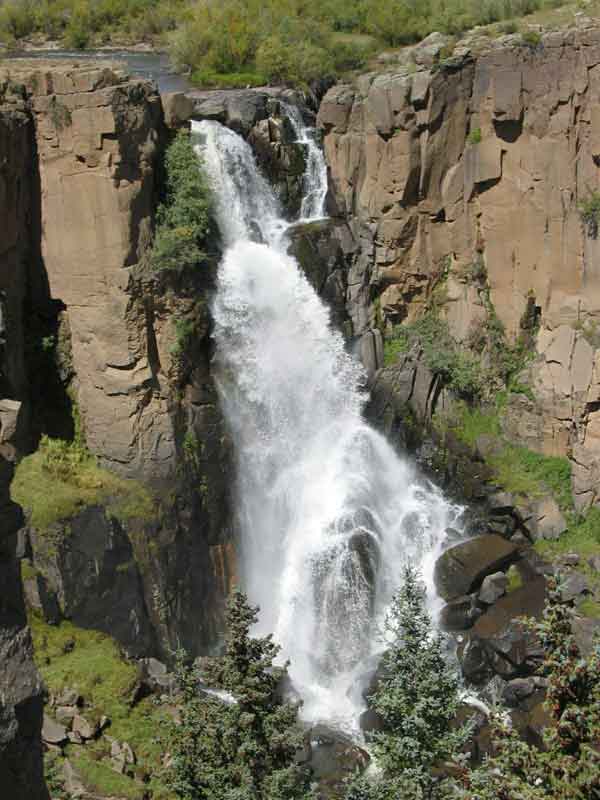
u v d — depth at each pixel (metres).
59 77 27.69
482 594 31.80
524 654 28.70
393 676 17.69
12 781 12.38
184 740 17.41
